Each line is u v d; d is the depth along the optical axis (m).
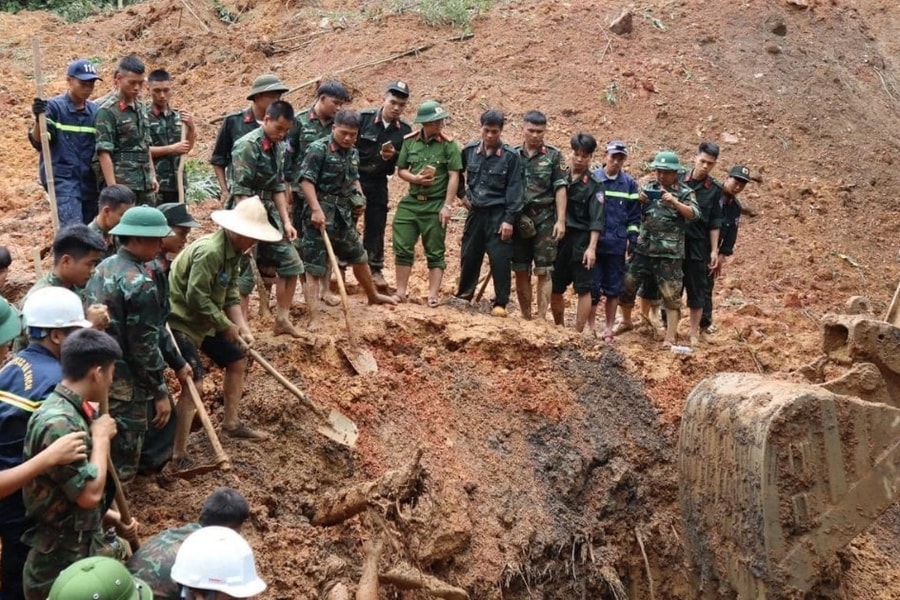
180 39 16.44
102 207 6.88
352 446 7.98
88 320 5.80
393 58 15.41
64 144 8.69
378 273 10.17
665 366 10.41
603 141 14.64
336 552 7.27
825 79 17.22
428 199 10.00
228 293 7.55
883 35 19.34
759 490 7.90
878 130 16.64
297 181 9.05
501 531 8.48
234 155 8.23
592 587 8.86
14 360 5.57
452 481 8.43
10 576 5.60
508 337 9.73
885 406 8.08
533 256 10.31
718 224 10.84
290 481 7.57
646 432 9.80
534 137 10.09
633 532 9.36
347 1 17.84
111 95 8.64
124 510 5.71
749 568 8.07
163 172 9.30
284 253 8.41
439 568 7.91
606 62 16.02
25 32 16.97
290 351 8.36
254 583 4.84
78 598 4.52
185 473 7.11
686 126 15.35
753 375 8.78
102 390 5.24
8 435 5.43
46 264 9.79
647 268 10.77
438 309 10.05
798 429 7.88
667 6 17.81
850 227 14.76
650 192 10.67
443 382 9.20
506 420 9.27
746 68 16.88
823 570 8.21
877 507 8.03
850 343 8.98
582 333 10.38
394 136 9.92
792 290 13.41
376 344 9.09
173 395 7.86
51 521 5.22
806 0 18.81
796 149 15.73
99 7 19.33
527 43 16.11
